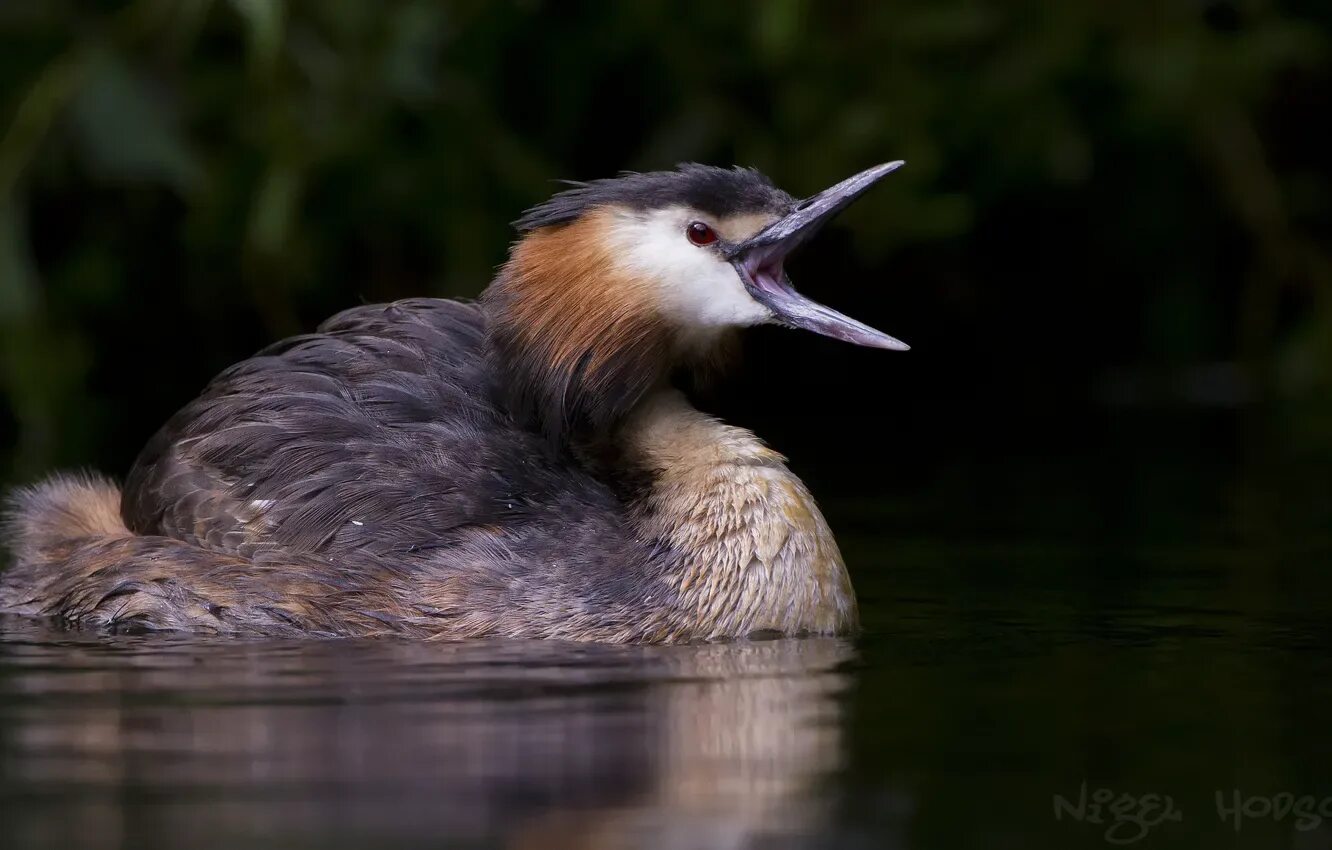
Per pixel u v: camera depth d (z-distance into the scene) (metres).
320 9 18.33
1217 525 14.66
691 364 11.34
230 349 21.59
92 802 6.84
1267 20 21.70
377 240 20.16
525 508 10.69
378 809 6.75
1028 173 21.38
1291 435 20.59
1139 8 20.97
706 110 20.23
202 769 7.25
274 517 10.70
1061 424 22.00
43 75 17.81
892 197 19.64
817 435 21.06
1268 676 9.05
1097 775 7.24
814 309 10.98
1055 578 12.23
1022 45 20.50
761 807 6.80
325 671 9.15
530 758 7.39
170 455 11.22
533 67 20.09
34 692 8.61
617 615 10.23
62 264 20.25
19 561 11.66
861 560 13.06
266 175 18.61
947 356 24.48
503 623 10.27
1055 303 24.73
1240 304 24.73
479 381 11.29
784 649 9.91
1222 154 23.02
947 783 7.14
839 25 20.09
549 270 10.98
